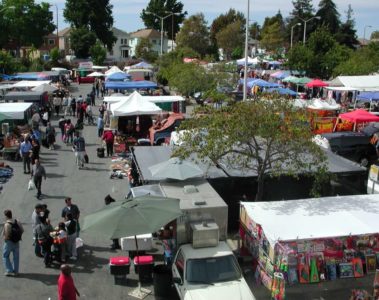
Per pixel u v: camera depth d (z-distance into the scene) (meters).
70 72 70.44
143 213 10.05
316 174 13.57
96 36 88.94
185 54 62.59
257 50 103.25
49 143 26.53
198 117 14.10
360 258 10.83
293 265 10.41
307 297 10.86
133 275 12.05
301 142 12.63
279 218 11.00
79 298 10.88
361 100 41.34
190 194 12.42
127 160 23.42
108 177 20.89
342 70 44.28
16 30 84.12
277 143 12.92
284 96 13.18
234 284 9.97
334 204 11.97
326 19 92.44
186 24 89.81
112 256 13.07
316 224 10.66
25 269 12.33
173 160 13.77
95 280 11.73
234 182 14.65
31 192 18.64
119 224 9.74
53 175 21.19
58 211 16.44
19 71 58.50
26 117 28.47
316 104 30.28
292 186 15.16
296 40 94.19
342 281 11.66
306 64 49.81
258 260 11.22
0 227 14.80
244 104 12.73
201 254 10.51
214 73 37.09
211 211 11.48
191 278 10.03
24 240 14.16
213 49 92.06
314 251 10.52
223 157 14.35
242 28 102.50
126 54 112.88
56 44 109.00
